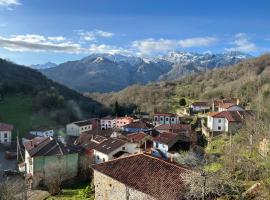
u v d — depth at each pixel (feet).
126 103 424.05
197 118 290.97
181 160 123.65
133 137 211.41
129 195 70.79
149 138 207.82
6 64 490.08
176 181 69.72
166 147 181.68
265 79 351.67
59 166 156.04
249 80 368.68
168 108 382.22
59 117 358.64
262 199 62.39
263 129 105.50
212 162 112.98
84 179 157.28
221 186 68.13
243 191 69.26
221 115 217.15
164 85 516.32
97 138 222.69
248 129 133.08
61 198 126.93
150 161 77.41
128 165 77.61
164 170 73.67
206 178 66.80
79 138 249.14
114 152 179.32
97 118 368.68
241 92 347.56
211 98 386.93
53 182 142.31
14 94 398.21
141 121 284.41
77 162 161.17
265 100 239.50
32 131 294.25
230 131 197.57
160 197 65.87
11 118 332.39
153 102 419.13
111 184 75.00
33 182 150.30
